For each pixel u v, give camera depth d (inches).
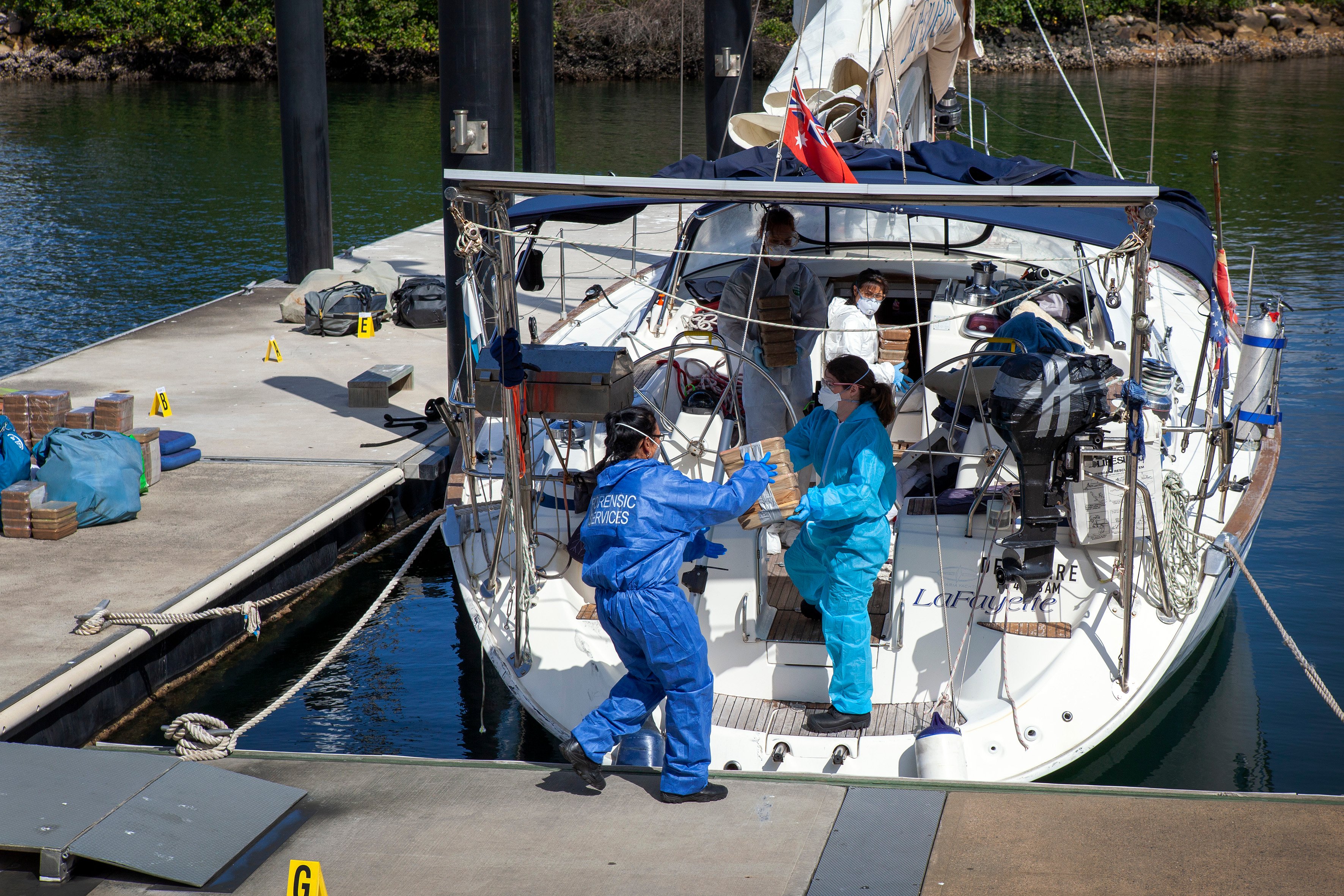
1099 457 272.8
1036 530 271.3
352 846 213.9
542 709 283.0
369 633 408.2
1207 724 335.6
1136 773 307.3
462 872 204.5
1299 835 210.2
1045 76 2647.6
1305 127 1782.7
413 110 2176.4
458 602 434.3
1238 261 936.3
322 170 770.8
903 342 393.1
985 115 549.6
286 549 402.3
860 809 223.8
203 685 371.9
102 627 335.6
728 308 352.5
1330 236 1032.2
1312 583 425.4
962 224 428.8
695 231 444.8
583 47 2625.5
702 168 356.5
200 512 428.8
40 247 1053.8
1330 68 2775.6
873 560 259.0
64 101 2283.5
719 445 347.3
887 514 274.1
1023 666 278.1
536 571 306.3
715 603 285.0
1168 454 355.6
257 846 215.0
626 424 238.5
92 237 1099.3
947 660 284.7
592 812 225.1
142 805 224.1
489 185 256.5
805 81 440.5
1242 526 334.0
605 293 531.2
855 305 374.0
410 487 498.0
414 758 249.0
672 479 231.9
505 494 291.3
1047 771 260.5
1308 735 330.3
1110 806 221.6
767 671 283.0
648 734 267.9
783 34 2176.4
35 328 794.8
